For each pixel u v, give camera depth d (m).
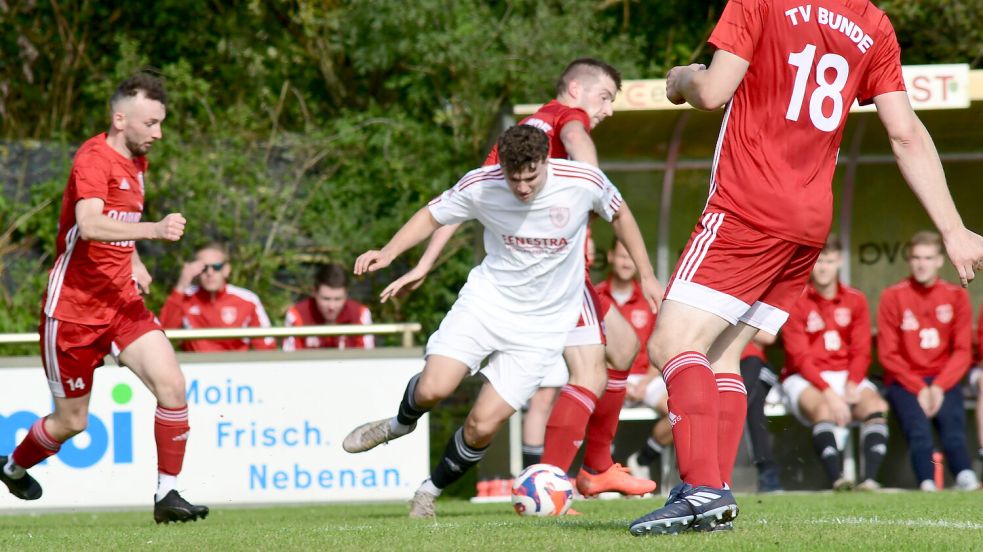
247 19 57.78
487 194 19.23
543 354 20.36
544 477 21.89
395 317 49.84
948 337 34.25
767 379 33.09
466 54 49.03
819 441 32.75
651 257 36.81
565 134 21.34
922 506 23.12
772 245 14.22
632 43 53.94
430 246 21.66
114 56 56.91
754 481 34.84
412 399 20.56
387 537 15.69
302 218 48.62
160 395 22.17
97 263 21.69
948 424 33.53
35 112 56.44
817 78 14.26
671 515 14.06
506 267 19.95
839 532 14.95
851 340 34.06
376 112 51.53
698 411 14.17
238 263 47.28
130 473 29.95
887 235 37.12
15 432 29.58
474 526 17.59
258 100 56.28
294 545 14.73
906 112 14.68
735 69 14.15
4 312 46.72
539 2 50.72
